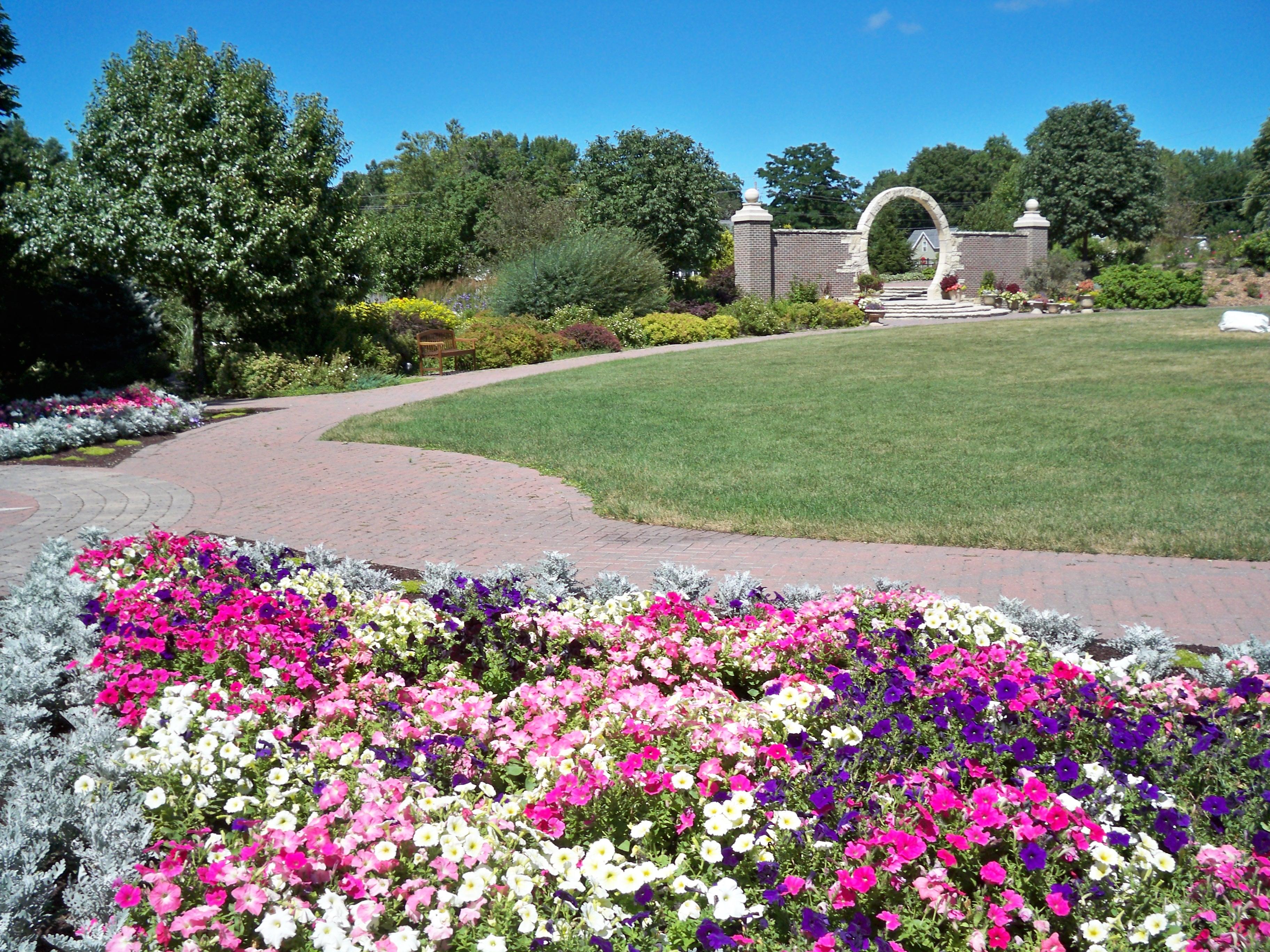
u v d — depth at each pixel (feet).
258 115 51.37
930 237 238.48
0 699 11.44
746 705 11.01
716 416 40.27
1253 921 7.18
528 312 81.82
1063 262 107.04
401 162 241.76
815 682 12.12
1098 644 15.14
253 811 8.77
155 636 12.86
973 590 18.19
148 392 41.96
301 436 38.24
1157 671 13.35
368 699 11.66
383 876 7.85
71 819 8.84
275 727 10.57
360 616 14.61
